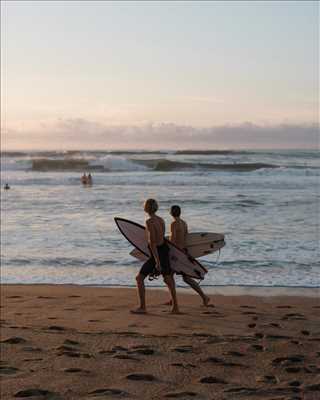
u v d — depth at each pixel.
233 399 4.84
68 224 20.38
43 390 5.24
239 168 43.69
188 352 6.54
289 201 19.08
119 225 9.88
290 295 10.59
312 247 13.48
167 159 60.59
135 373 5.73
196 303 10.22
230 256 13.84
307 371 5.66
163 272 9.21
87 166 57.88
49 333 7.73
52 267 14.08
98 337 7.44
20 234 18.59
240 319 8.53
